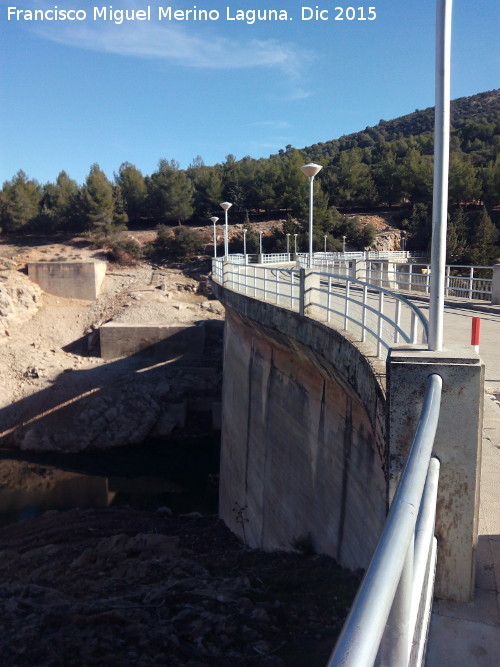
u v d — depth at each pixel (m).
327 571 11.53
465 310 20.73
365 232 83.94
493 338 14.38
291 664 6.98
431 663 3.80
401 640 2.07
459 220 72.62
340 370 10.56
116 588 11.30
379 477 10.43
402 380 4.27
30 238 86.88
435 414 3.12
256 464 21.55
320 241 80.81
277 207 100.69
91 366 50.56
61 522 24.55
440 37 4.60
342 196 100.31
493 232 70.06
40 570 14.76
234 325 28.08
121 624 8.38
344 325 10.96
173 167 104.94
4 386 47.50
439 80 4.63
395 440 4.32
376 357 8.59
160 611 8.85
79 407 44.44
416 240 87.69
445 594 4.44
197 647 7.56
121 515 25.98
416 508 1.97
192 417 45.75
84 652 7.55
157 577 11.88
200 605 9.05
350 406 12.48
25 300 60.12
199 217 103.81
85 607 9.22
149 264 77.00
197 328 51.44
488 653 3.89
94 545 17.48
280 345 17.36
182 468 38.41
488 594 4.54
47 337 57.03
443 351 4.46
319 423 14.76
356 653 1.22
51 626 8.52
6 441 43.16
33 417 44.28
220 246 82.50
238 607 8.82
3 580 14.87
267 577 11.25
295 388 16.98
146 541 15.91
